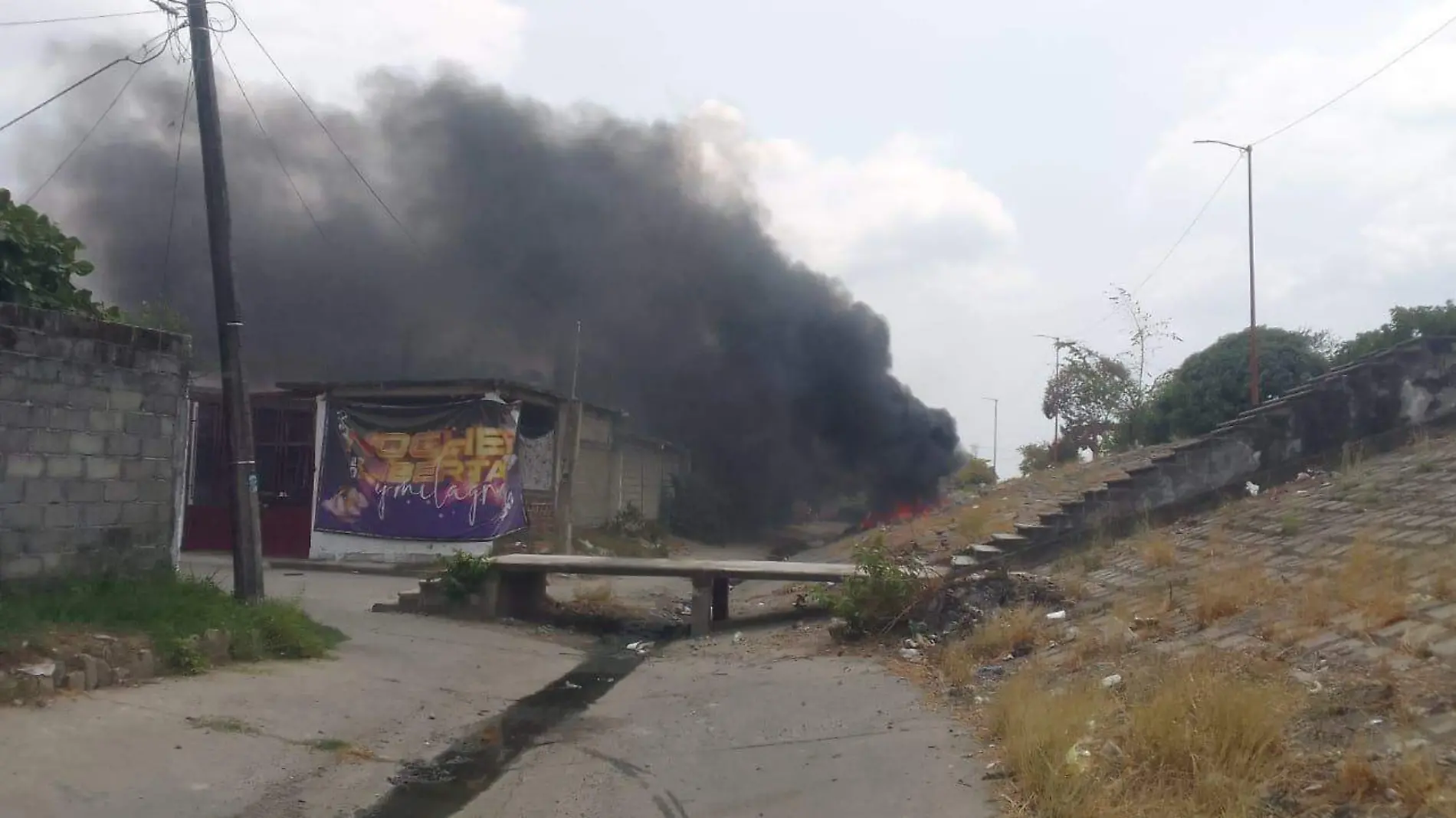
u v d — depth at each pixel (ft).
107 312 32.63
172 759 18.74
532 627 41.06
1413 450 38.47
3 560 25.03
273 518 68.49
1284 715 16.06
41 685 20.90
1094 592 31.68
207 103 33.71
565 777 20.26
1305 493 37.27
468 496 65.10
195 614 27.48
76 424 27.07
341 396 67.67
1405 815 12.59
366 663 29.84
